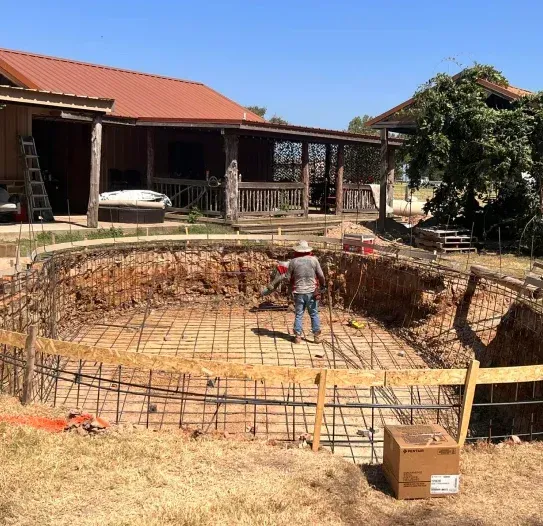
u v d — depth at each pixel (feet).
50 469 16.79
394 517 15.56
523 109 53.31
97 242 42.68
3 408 20.51
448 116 53.72
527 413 25.67
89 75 72.59
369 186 75.20
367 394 28.09
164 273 44.93
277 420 24.99
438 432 17.37
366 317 42.78
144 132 67.26
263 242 48.26
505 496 16.81
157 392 27.50
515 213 55.11
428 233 52.75
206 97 83.25
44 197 53.01
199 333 37.60
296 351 34.47
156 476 16.84
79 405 25.68
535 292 30.73
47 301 33.42
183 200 64.44
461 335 34.40
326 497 16.33
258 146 74.43
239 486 16.58
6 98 43.62
